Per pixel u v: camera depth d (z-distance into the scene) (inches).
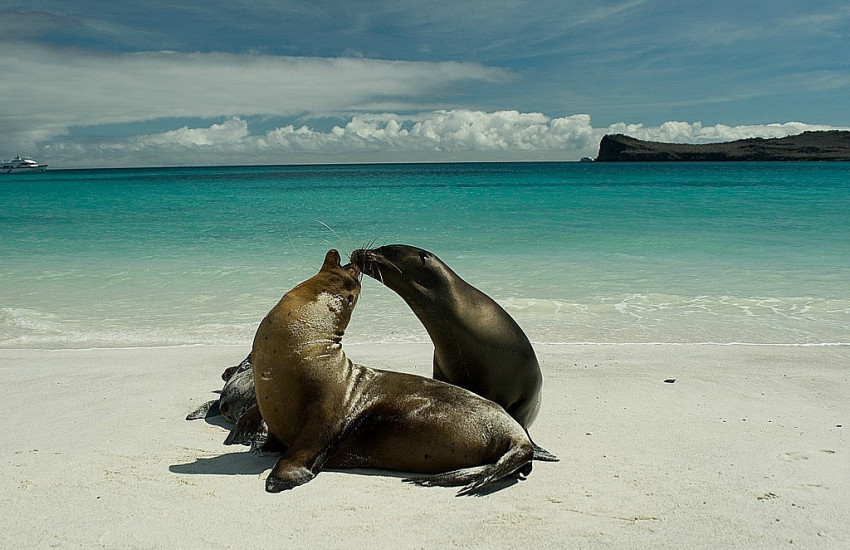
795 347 362.3
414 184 2396.7
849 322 420.5
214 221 1055.6
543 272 591.8
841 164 5187.0
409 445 189.3
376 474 188.2
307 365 192.1
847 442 219.5
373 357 342.0
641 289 519.5
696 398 277.4
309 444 188.7
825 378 305.4
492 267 619.2
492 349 217.3
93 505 160.2
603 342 386.3
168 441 217.3
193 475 182.4
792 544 145.3
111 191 2055.9
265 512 157.5
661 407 264.5
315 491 171.8
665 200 1370.6
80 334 406.6
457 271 600.1
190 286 543.2
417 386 199.9
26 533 145.4
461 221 1013.8
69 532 145.9
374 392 199.2
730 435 227.9
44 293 523.5
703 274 575.2
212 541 142.4
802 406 265.3
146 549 138.6
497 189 1926.7
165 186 2453.2
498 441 186.4
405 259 218.5
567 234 836.0
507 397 224.4
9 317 446.6
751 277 560.1
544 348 369.4
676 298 490.0
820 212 1055.0
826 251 681.6
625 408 263.7
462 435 186.5
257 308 469.4
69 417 245.6
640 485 179.2
